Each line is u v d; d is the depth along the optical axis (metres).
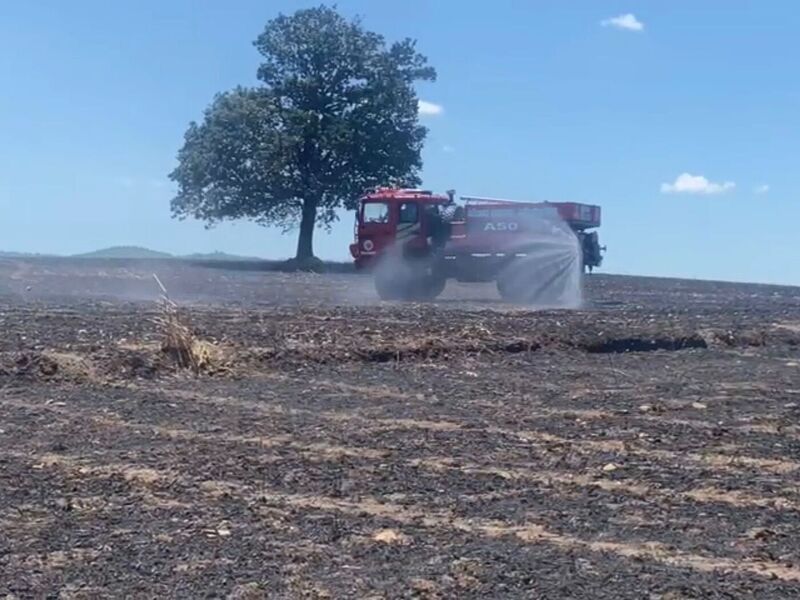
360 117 68.06
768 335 24.72
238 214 67.81
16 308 26.75
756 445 13.38
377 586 8.11
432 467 12.03
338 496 10.77
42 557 8.76
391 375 18.80
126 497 10.63
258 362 19.02
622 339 23.08
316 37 67.75
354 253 37.19
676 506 10.49
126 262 59.56
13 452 12.54
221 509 10.23
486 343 21.73
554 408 15.84
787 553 9.04
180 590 8.03
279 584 8.15
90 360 17.84
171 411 15.20
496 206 36.09
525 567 8.55
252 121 66.25
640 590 8.06
